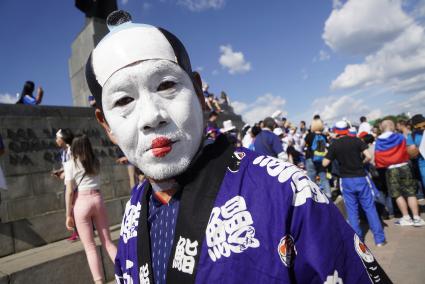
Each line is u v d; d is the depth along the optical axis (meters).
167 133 0.79
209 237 0.73
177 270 0.76
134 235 0.99
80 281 3.19
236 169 0.79
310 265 0.67
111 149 6.01
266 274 0.67
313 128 6.15
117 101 0.80
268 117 4.86
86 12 8.52
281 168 0.75
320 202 0.73
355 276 0.69
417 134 5.34
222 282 0.69
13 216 4.51
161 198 0.92
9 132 4.81
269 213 0.70
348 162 4.26
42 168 4.99
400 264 3.58
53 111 5.50
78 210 2.92
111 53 0.81
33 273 2.91
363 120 8.27
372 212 4.29
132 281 0.95
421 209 6.18
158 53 0.80
